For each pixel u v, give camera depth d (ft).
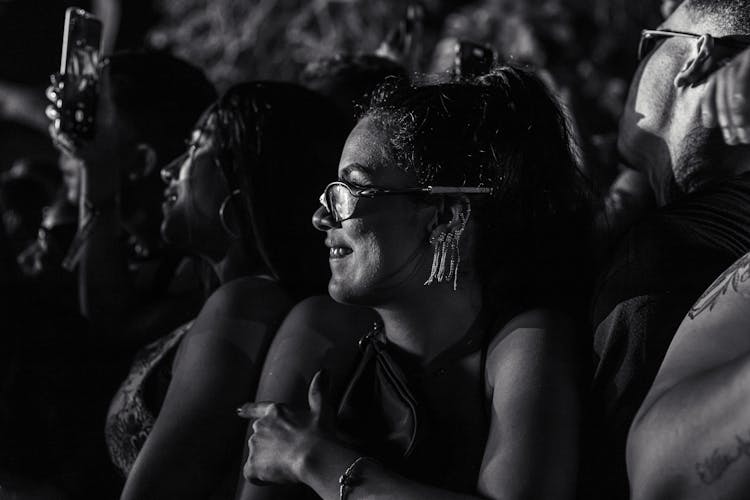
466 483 5.05
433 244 5.08
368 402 5.35
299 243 6.57
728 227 4.94
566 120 5.49
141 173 8.66
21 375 8.63
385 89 5.40
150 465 5.91
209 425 6.01
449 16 16.67
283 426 5.07
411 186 5.07
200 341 6.24
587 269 5.55
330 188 5.16
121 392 7.07
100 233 8.67
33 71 23.66
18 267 9.22
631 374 4.70
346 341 5.86
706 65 5.39
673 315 4.72
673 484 3.98
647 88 5.73
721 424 3.84
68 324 8.95
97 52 8.50
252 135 6.57
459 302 5.22
